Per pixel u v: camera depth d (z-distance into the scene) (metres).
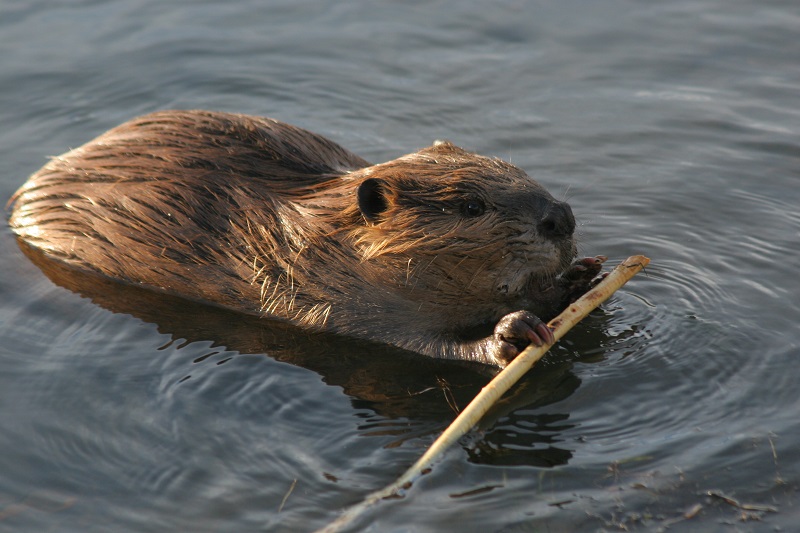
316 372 16.62
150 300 18.73
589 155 24.08
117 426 15.13
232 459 14.37
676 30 29.73
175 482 13.94
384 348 17.48
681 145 24.41
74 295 18.75
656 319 17.75
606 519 13.11
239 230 18.22
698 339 17.08
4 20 30.39
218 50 29.12
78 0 31.80
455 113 26.12
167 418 15.29
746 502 13.41
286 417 15.34
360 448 14.57
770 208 21.61
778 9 30.77
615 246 20.34
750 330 17.27
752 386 15.77
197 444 14.70
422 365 16.95
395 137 25.14
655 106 26.14
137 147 19.36
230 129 19.27
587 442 14.59
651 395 15.66
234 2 31.84
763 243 20.23
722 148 24.20
